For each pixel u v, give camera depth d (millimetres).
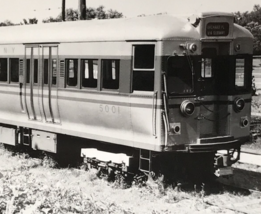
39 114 13102
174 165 10875
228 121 11000
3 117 14578
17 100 13742
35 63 13000
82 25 11891
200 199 9977
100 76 11047
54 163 12992
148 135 10102
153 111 9898
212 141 10477
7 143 14672
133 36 10195
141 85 10156
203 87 10719
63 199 8992
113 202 9383
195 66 10188
